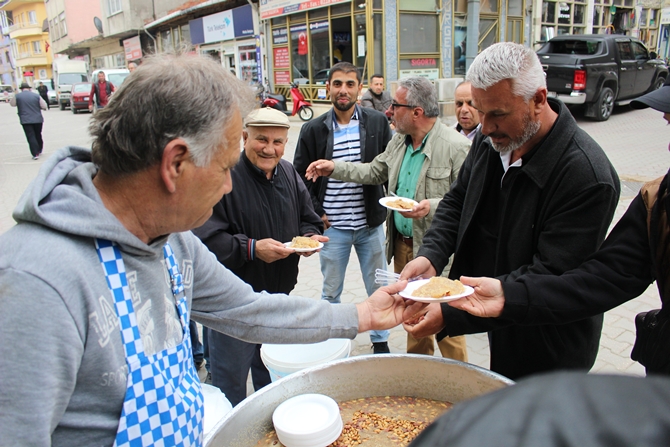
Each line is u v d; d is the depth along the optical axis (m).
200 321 1.42
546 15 17.53
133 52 27.31
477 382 1.50
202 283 1.35
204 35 20.02
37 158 12.11
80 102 23.23
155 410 1.02
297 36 15.52
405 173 3.07
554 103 1.84
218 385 2.56
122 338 0.99
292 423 1.47
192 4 20.17
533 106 1.66
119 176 1.00
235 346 2.47
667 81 1.74
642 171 7.64
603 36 12.29
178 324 1.18
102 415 0.98
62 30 37.50
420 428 1.47
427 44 14.27
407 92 2.86
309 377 1.60
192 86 0.96
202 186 1.04
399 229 3.17
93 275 0.95
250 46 17.72
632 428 0.37
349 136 3.53
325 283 3.63
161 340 1.09
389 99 8.11
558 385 0.44
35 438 0.84
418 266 2.07
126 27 24.86
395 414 1.56
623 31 21.55
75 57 39.06
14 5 49.41
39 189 0.93
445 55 14.64
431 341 2.93
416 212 2.73
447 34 14.48
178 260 1.23
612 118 12.91
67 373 0.88
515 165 1.82
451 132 2.97
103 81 17.27
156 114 0.93
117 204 1.02
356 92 3.45
